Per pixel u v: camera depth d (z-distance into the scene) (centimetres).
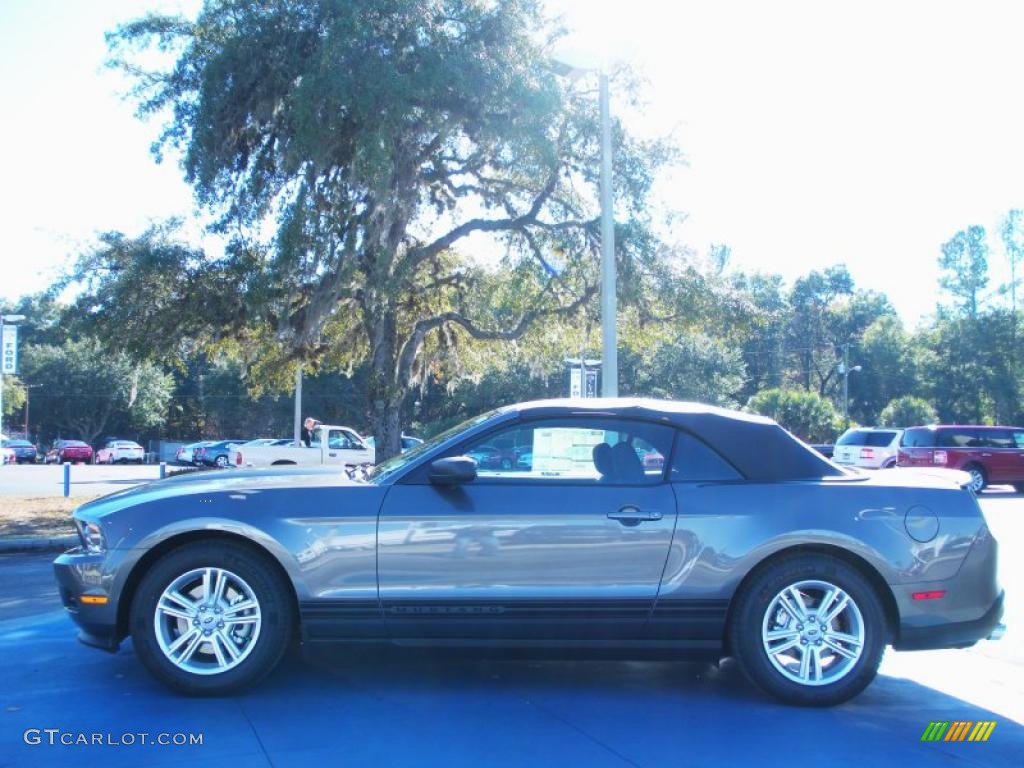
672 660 516
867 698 532
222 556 504
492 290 1911
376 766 414
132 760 418
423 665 581
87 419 6662
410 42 1428
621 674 570
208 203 1541
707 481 518
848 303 7250
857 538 504
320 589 497
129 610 512
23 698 508
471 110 1482
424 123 1487
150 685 531
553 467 526
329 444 2761
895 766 424
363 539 499
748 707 508
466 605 496
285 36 1471
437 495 508
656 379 4288
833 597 508
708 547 502
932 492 522
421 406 4712
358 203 1494
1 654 601
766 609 505
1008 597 867
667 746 444
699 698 524
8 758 420
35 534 1341
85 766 412
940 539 509
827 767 421
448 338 2033
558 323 1889
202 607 505
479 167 1678
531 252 1792
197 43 1571
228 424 6091
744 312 1705
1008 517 1655
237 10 1516
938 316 6406
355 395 5600
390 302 1631
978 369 5888
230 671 502
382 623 499
